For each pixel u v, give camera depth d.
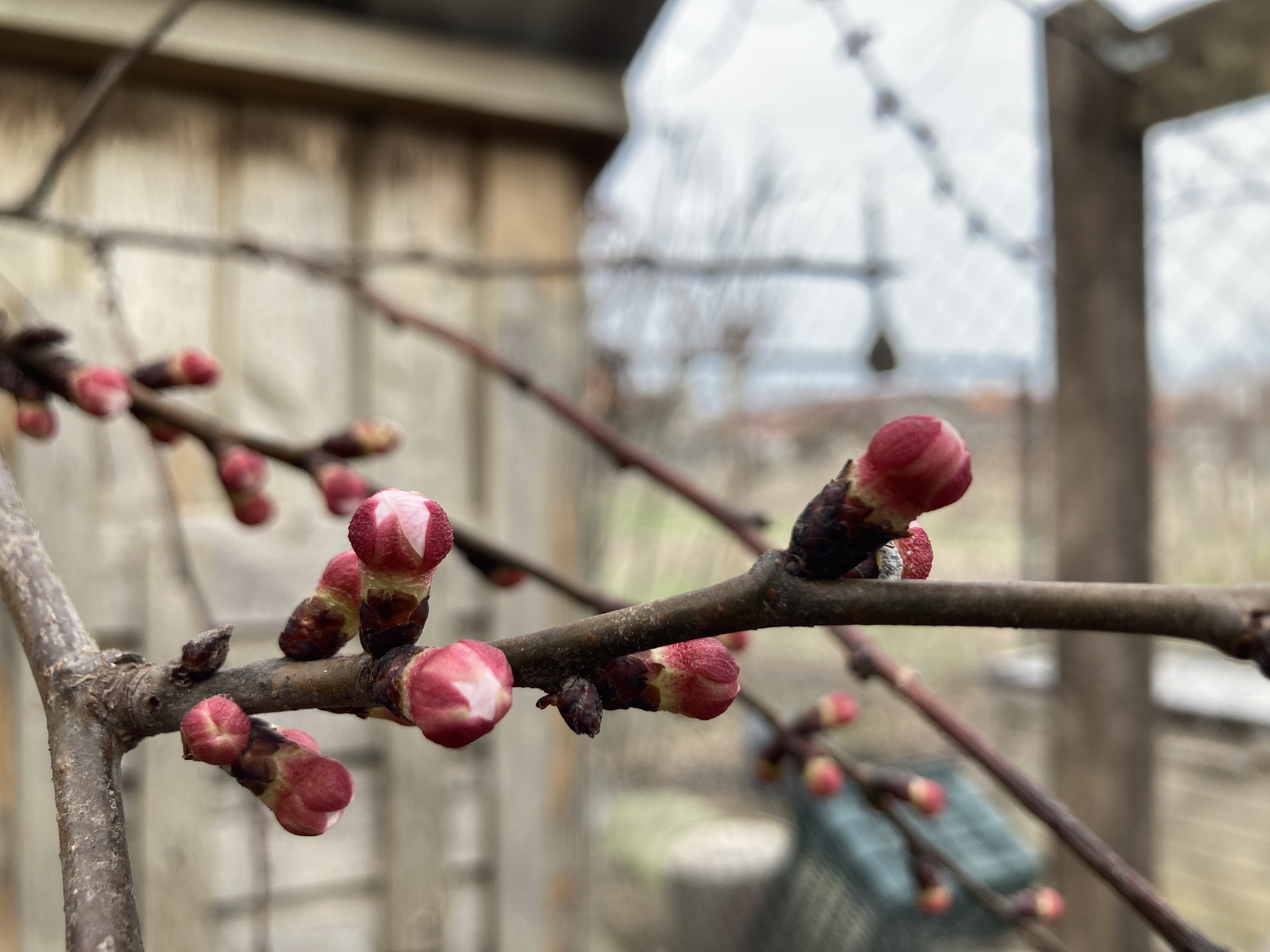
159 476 0.52
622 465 0.32
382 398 0.58
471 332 0.61
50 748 0.15
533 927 0.61
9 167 0.50
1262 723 0.84
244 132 0.56
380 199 0.59
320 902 0.56
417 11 0.56
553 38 0.60
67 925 0.14
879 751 1.21
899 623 0.13
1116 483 0.50
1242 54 0.47
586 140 0.64
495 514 0.60
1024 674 1.10
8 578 0.16
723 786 1.29
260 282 0.56
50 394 0.25
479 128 0.62
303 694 0.15
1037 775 1.08
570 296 0.64
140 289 0.53
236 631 0.53
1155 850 0.51
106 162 0.53
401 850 0.57
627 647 0.14
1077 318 0.52
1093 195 0.51
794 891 0.96
